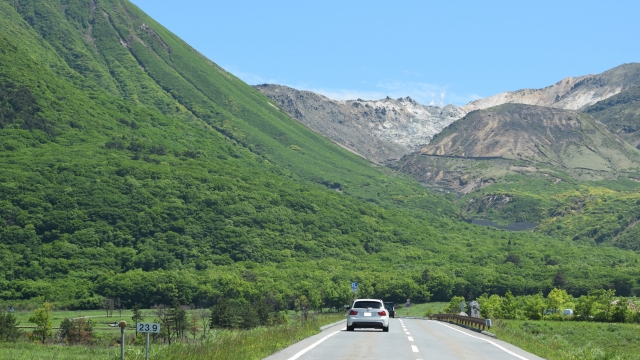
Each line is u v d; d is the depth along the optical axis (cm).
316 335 3909
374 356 2588
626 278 17638
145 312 13538
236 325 6100
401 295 17125
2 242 17888
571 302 12769
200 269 18288
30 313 12531
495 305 10388
